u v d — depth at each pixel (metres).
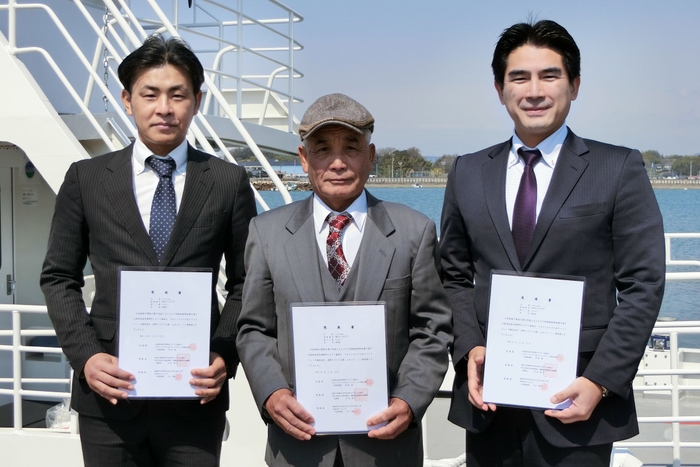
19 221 5.55
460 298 2.52
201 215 2.53
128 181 2.52
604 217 2.28
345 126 2.19
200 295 2.39
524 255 2.33
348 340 2.18
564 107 2.32
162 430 2.49
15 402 3.94
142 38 4.08
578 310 2.20
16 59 3.85
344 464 2.23
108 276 2.50
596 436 2.25
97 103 5.71
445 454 4.78
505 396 2.24
